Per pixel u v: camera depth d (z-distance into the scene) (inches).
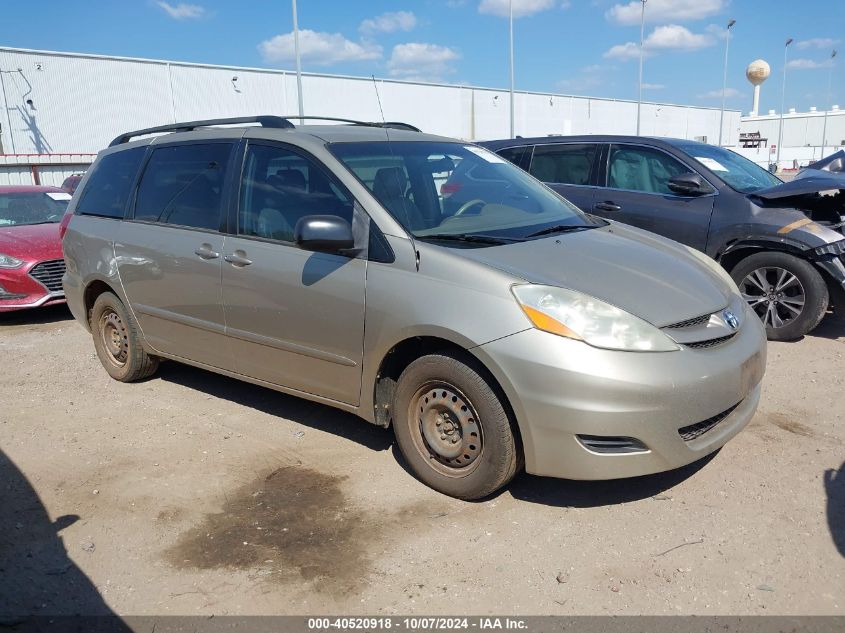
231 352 171.8
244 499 142.0
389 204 145.1
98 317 213.9
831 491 137.4
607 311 123.3
